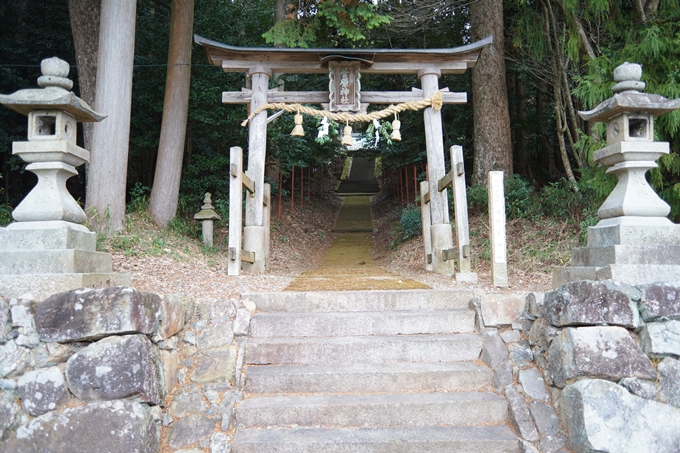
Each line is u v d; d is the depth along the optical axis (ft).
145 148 38.11
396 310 14.24
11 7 35.96
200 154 38.81
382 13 35.29
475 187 32.73
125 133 25.67
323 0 28.73
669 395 9.73
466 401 10.70
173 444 9.82
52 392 9.33
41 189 10.94
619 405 9.41
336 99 23.13
